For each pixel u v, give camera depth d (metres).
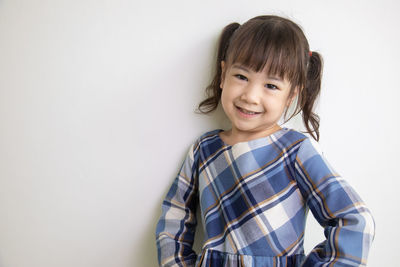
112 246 0.95
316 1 0.85
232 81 0.75
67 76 0.89
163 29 0.87
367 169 0.91
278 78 0.72
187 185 0.87
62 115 0.91
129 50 0.88
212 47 0.86
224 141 0.83
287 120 0.86
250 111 0.75
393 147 0.90
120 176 0.93
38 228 0.96
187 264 0.79
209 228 0.79
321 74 0.84
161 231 0.85
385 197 0.91
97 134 0.91
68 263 0.96
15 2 0.88
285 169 0.75
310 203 0.72
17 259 0.97
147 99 0.89
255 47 0.71
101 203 0.94
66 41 0.88
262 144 0.78
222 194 0.79
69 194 0.94
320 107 0.88
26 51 0.89
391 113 0.89
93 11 0.87
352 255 0.61
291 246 0.73
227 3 0.85
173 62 0.88
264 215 0.74
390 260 0.93
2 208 0.95
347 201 0.66
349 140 0.90
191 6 0.86
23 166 0.93
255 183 0.76
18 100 0.91
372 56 0.87
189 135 0.91
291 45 0.71
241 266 0.72
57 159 0.93
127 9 0.86
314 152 0.74
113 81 0.89
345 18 0.85
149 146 0.91
